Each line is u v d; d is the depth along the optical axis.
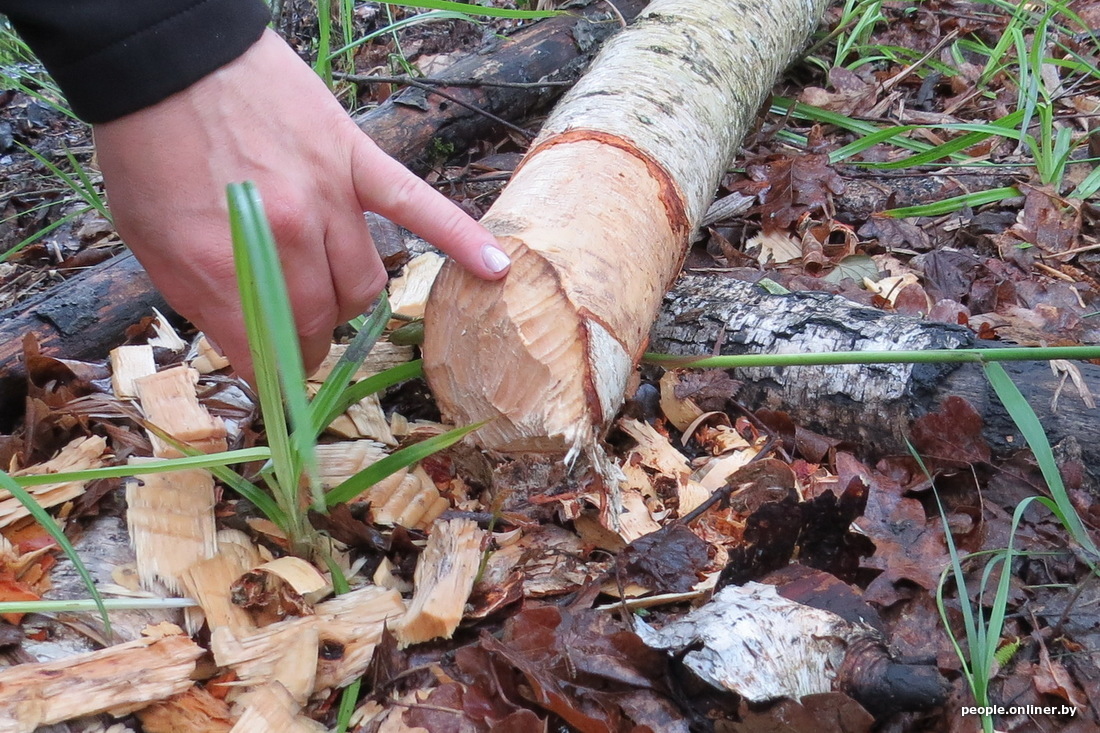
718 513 0.52
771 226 0.78
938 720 0.42
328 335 0.49
